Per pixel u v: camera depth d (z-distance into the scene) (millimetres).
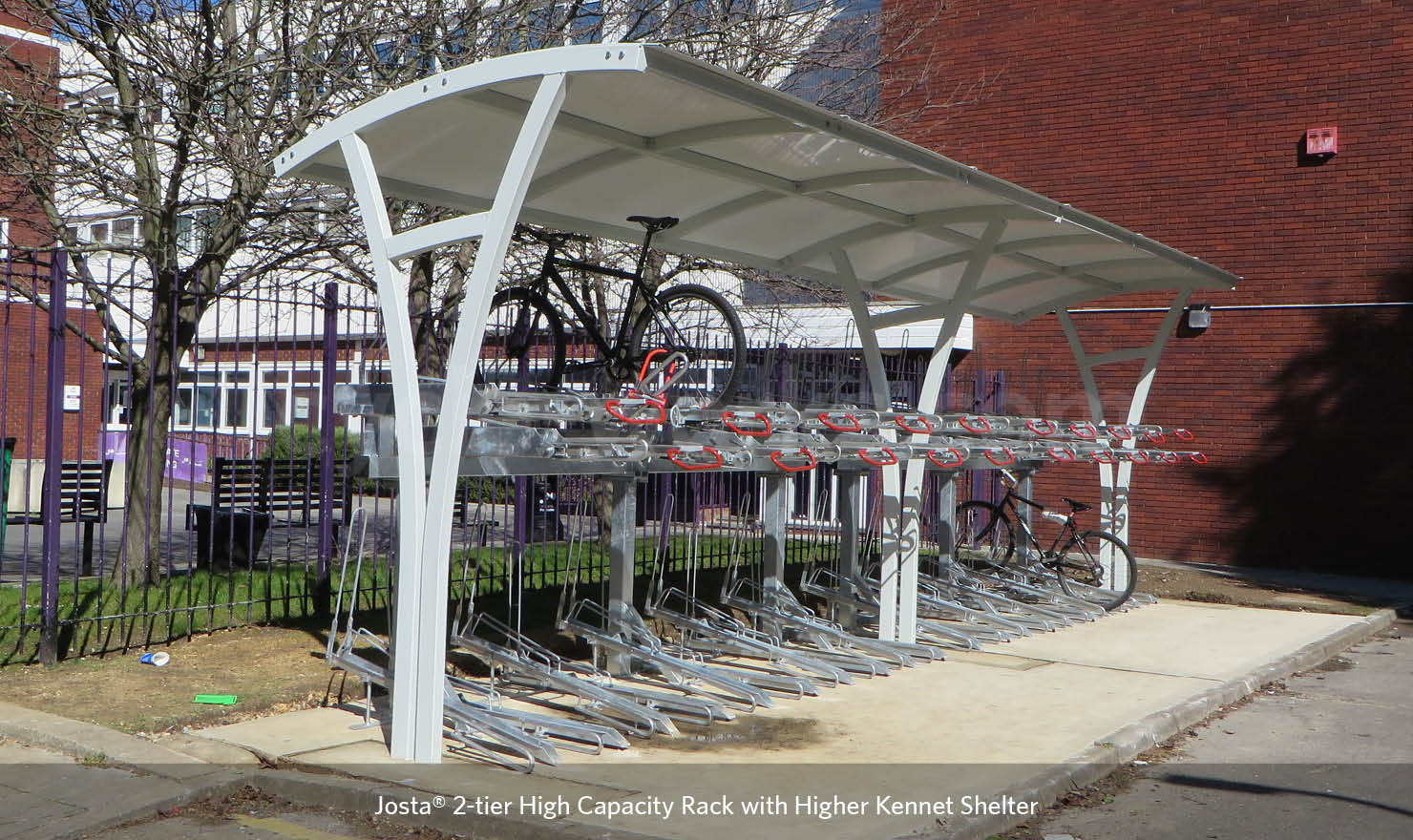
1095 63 15898
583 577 11266
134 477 9562
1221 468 15172
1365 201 14352
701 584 11523
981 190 7445
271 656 7754
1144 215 15641
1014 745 6418
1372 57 14320
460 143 6523
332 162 6707
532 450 6465
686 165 7039
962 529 13688
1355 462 14398
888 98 14516
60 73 10695
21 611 7379
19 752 5805
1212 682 8195
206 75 9180
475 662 8055
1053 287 11539
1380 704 7934
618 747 6246
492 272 5559
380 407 6484
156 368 9453
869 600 9594
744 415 7539
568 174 7117
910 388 13562
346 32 9680
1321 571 14547
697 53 11727
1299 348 14734
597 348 8711
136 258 9109
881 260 9750
